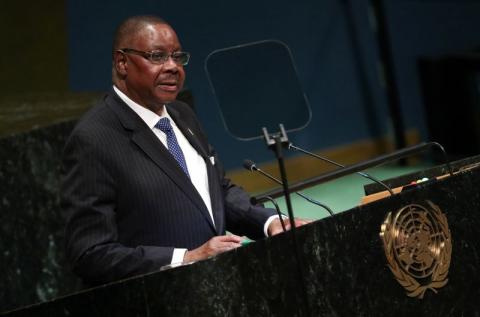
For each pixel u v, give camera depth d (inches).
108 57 761.6
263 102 353.4
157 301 260.4
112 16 761.6
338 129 891.4
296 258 272.2
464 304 302.8
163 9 783.1
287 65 356.8
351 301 281.9
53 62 757.9
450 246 298.8
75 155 305.6
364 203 310.0
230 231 345.1
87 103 541.3
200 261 263.0
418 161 912.9
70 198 303.0
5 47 754.8
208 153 339.0
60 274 478.9
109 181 303.6
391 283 288.5
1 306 462.0
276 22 847.7
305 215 695.7
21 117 510.9
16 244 466.3
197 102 800.3
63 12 754.2
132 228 307.0
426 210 295.3
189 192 311.6
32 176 469.4
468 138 917.2
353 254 282.5
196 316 262.4
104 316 262.7
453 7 952.3
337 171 283.7
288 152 858.8
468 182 305.3
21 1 753.6
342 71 892.0
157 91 309.0
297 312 274.7
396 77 916.0
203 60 803.4
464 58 908.0
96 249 294.8
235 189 347.9
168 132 320.2
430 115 933.8
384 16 892.0
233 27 821.9
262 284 270.2
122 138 309.6
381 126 916.0
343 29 889.5
